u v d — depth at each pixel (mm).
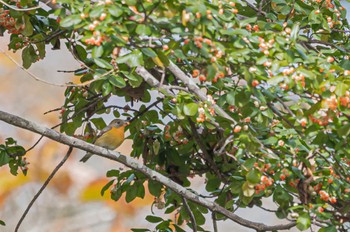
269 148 11984
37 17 13430
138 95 13500
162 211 21953
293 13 13258
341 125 10672
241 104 10945
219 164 13977
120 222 21672
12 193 21297
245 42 10406
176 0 9945
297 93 10773
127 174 13797
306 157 12141
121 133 14336
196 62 10758
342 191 12148
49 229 21312
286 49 10430
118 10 9719
